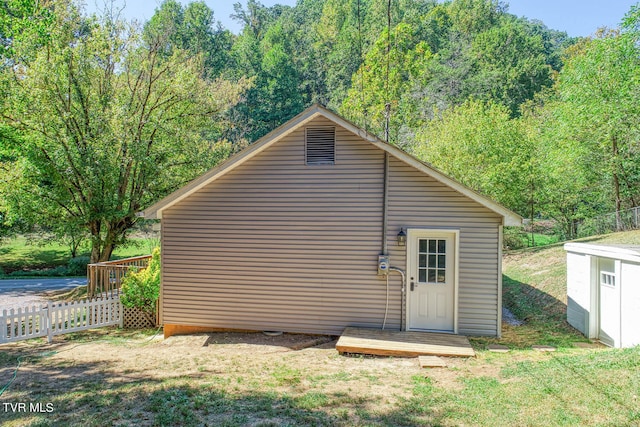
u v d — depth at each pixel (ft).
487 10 192.24
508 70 147.02
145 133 58.80
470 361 22.77
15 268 85.10
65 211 57.00
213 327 31.50
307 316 30.04
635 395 15.48
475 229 27.91
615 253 25.22
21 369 23.56
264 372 21.90
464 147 72.28
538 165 76.07
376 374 21.18
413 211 28.60
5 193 52.49
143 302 36.68
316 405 16.74
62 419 15.79
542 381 18.17
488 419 14.83
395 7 156.35
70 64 54.03
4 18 51.98
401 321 28.76
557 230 91.56
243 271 30.96
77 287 62.23
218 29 162.71
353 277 29.40
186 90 59.26
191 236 31.76
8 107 51.60
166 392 18.61
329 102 152.05
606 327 27.48
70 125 54.29
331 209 29.66
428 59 140.56
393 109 114.21
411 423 14.82
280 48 156.25
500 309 27.76
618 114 58.49
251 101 138.00
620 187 73.00
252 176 30.76
